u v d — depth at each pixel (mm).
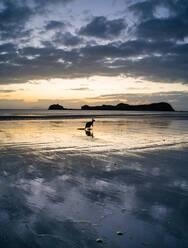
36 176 5863
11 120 29406
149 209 4066
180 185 5340
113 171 6438
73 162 7406
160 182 5527
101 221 3625
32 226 3439
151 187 5172
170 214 3895
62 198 4480
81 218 3707
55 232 3295
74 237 3180
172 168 6840
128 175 6070
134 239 3158
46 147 10047
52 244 3010
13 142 11328
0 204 4145
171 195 4715
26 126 20297
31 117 35125
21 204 4164
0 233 3230
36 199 4406
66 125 22109
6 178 5648
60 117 38094
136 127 20469
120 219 3695
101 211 3961
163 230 3402
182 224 3578
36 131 16312
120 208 4090
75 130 17328
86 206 4137
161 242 3100
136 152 9203
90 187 5117
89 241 3090
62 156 8281
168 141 12141
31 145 10523
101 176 5949
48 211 3922
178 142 11859
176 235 3279
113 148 9969
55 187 5078
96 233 3287
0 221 3553
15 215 3752
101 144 10961
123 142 11641
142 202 4352
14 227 3400
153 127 20562
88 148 9914
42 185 5195
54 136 13703
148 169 6699
